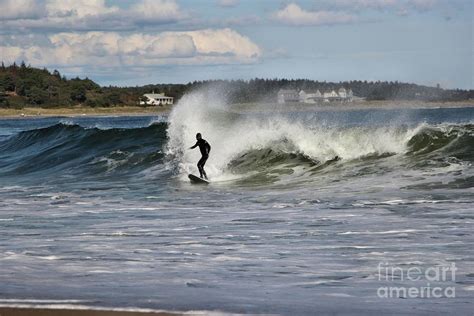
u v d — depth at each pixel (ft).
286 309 66.74
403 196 146.10
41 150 321.73
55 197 176.35
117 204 156.97
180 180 210.18
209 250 96.63
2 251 99.09
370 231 106.93
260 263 87.45
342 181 181.16
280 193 166.91
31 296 71.97
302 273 81.46
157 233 112.57
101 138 313.32
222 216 131.03
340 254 91.20
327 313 65.51
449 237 99.66
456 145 203.00
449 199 138.10
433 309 66.33
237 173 215.10
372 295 71.41
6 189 206.49
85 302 69.31
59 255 95.09
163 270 84.48
